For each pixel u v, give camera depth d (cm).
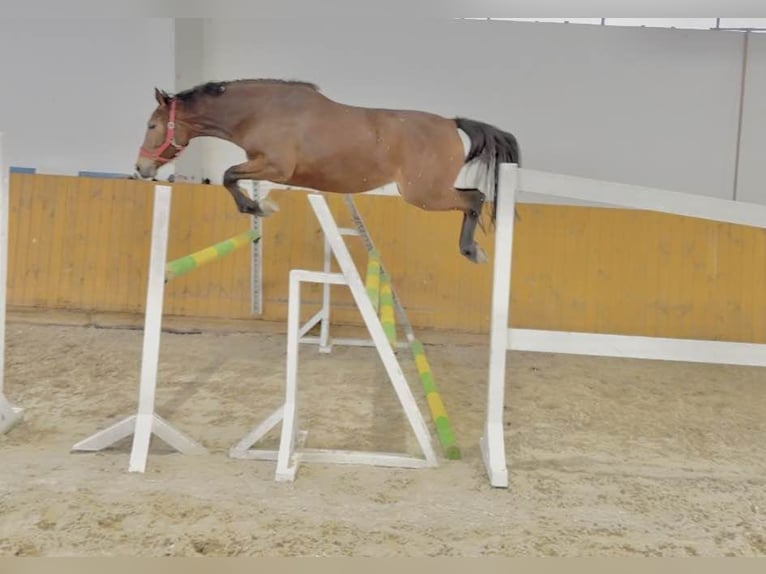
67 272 497
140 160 367
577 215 487
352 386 365
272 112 366
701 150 484
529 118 487
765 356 234
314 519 194
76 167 507
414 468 247
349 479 233
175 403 325
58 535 176
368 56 486
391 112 378
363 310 248
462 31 482
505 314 241
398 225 492
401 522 195
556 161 489
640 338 238
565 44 480
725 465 266
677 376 423
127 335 463
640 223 485
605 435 301
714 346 235
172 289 496
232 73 491
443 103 488
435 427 298
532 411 335
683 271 484
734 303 482
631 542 188
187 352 430
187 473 229
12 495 199
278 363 409
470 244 391
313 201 243
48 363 388
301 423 299
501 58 483
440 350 465
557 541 186
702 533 197
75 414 302
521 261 488
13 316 482
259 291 486
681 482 243
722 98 479
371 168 374
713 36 475
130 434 254
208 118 366
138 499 201
